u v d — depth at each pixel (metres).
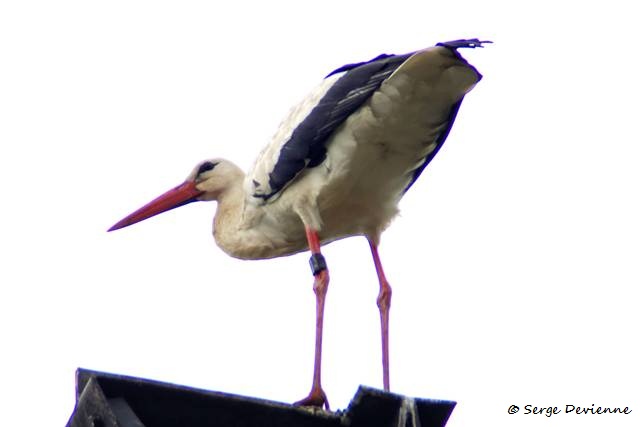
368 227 14.02
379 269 13.93
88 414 8.40
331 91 13.20
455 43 11.98
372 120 12.95
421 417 9.35
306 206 13.60
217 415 9.02
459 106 13.03
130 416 8.43
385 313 13.68
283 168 13.56
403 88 12.60
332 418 9.30
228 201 15.27
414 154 13.38
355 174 13.38
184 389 8.74
